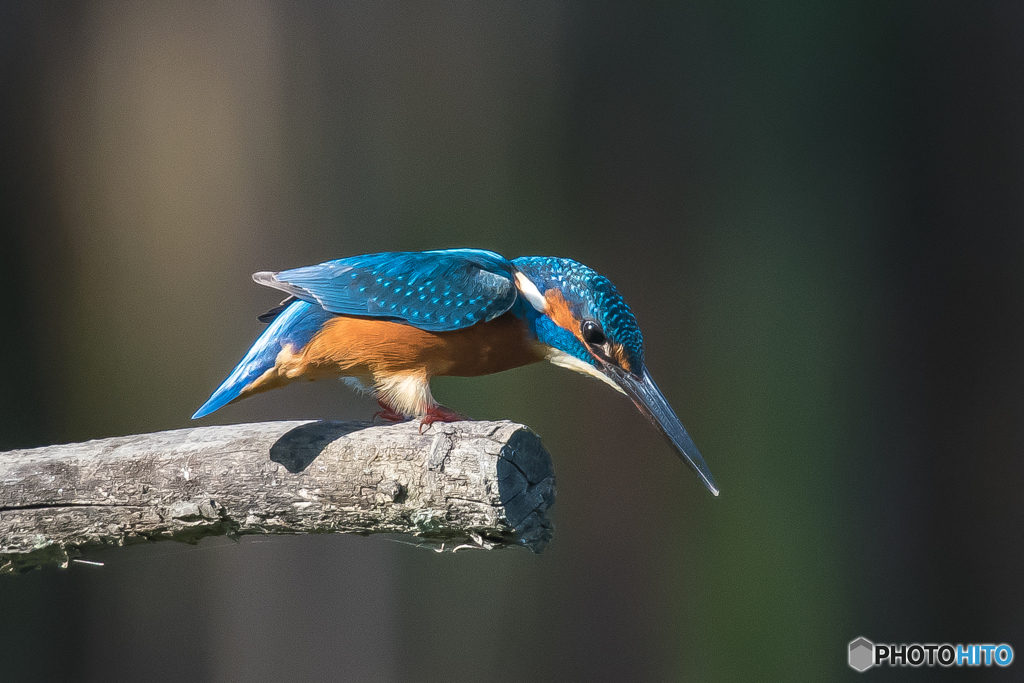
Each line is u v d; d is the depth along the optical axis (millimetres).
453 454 3768
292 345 3826
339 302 3822
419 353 3826
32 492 3783
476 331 3828
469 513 3766
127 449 3785
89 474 3783
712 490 3834
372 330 3822
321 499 3775
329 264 3832
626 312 3842
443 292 3824
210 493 3779
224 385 3828
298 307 3828
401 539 3789
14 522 3785
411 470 3770
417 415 3826
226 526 3781
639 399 3838
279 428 3785
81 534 3785
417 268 3826
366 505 3771
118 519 3783
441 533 3771
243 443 3781
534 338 3842
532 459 3771
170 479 3781
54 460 3785
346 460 3773
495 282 3828
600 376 3842
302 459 3775
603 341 3840
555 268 3846
